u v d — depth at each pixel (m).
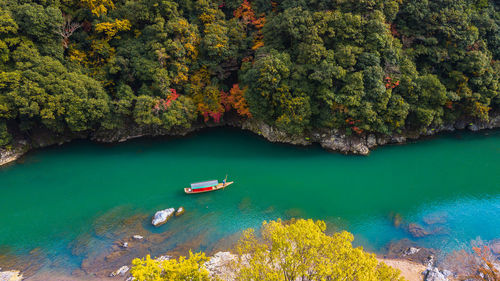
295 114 45.81
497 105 54.78
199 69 52.25
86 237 32.00
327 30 44.53
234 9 54.03
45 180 41.56
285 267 18.91
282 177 43.62
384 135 51.06
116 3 50.91
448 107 51.00
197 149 50.91
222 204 38.00
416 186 41.19
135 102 48.50
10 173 42.75
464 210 36.25
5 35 40.97
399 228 33.88
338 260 18.81
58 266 28.31
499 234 32.28
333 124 46.62
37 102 41.44
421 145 51.16
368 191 40.47
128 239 31.91
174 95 49.16
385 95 44.34
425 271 27.89
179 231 33.31
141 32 49.97
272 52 46.91
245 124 58.12
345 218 35.72
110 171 44.19
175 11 49.19
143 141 52.84
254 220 35.38
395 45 47.97
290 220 35.34
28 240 31.39
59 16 43.78
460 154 48.50
